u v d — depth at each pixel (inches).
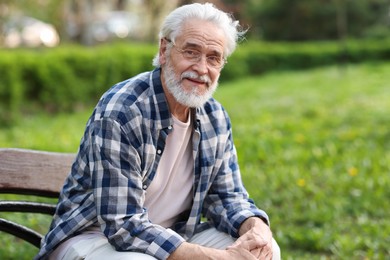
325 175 295.4
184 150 130.5
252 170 304.0
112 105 123.3
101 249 121.8
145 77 128.4
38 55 514.3
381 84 628.1
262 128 407.2
